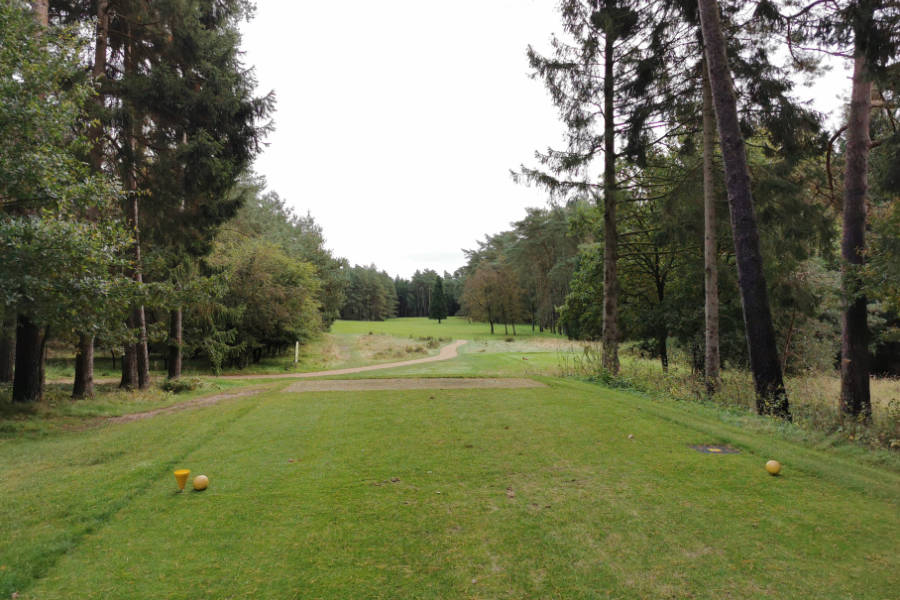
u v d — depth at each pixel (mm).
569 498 4066
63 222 7777
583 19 13086
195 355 30234
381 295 103688
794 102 11258
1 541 3258
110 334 9789
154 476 4664
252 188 16406
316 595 2594
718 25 9188
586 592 2639
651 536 3346
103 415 9828
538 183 13664
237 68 16078
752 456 5344
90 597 2576
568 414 7652
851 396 9703
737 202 8961
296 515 3703
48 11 12438
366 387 11109
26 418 9094
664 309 16719
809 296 13836
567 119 13742
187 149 12648
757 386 8656
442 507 3861
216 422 7246
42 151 8250
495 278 62719
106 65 13328
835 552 3123
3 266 7102
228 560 2998
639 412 7820
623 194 14766
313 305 33594
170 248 14984
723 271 14859
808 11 9820
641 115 13055
